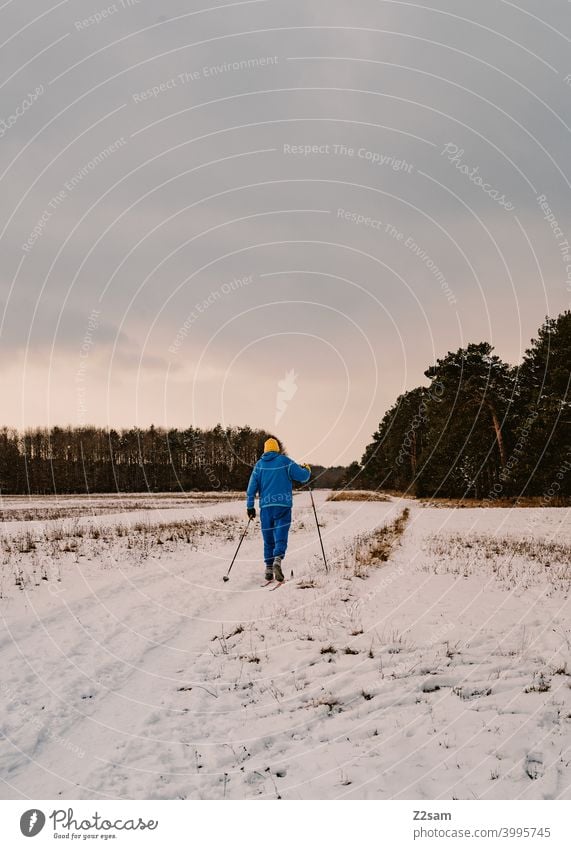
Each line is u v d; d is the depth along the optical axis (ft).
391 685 16.67
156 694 16.74
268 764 13.04
